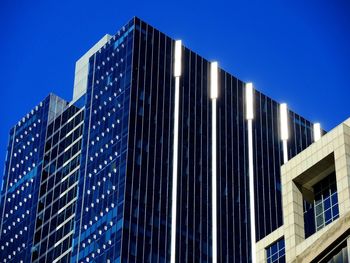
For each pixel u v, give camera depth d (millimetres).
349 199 84250
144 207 187000
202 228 194375
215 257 192125
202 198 199375
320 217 89000
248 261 197750
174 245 186250
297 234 89500
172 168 197875
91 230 190875
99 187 196250
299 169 91750
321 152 89688
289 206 91375
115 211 185875
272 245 98625
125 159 191750
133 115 199375
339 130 88688
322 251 76500
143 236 182625
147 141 197500
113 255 178750
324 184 90625
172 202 192625
